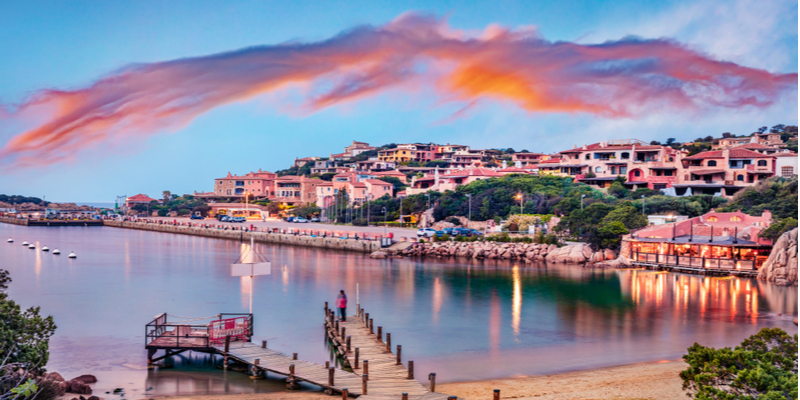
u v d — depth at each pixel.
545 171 156.50
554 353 37.59
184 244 133.75
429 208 144.25
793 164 124.06
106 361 35.44
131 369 33.50
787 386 20.42
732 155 129.88
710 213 88.50
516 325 46.12
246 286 68.25
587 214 96.00
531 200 126.25
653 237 84.44
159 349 37.38
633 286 66.56
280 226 166.00
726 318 48.56
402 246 106.69
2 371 23.58
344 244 115.56
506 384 30.58
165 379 31.36
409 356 36.47
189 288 66.75
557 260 91.38
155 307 54.88
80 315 51.03
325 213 192.00
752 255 74.38
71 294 62.81
